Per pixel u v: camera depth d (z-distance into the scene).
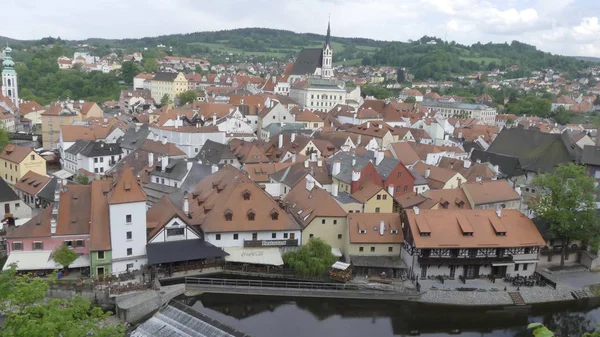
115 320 69.19
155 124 165.12
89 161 139.12
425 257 80.56
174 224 79.88
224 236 81.94
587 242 91.88
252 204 85.06
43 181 110.12
